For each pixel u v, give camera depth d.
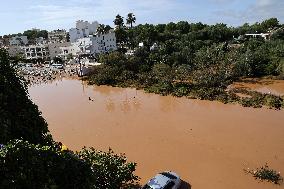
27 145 12.98
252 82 69.62
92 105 60.66
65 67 107.94
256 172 31.30
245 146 37.44
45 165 12.88
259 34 127.88
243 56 76.56
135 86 73.19
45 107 61.78
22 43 173.12
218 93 59.56
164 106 55.97
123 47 132.25
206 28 131.00
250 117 46.91
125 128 45.94
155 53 92.25
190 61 82.88
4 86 17.92
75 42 128.38
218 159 34.78
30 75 99.81
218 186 29.66
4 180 11.69
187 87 64.69
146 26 143.62
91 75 89.25
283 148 36.31
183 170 32.88
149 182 27.00
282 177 30.62
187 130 43.38
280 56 77.81
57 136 44.53
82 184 13.90
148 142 40.25
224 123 45.09
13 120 17.45
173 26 141.38
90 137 43.34
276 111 48.81
